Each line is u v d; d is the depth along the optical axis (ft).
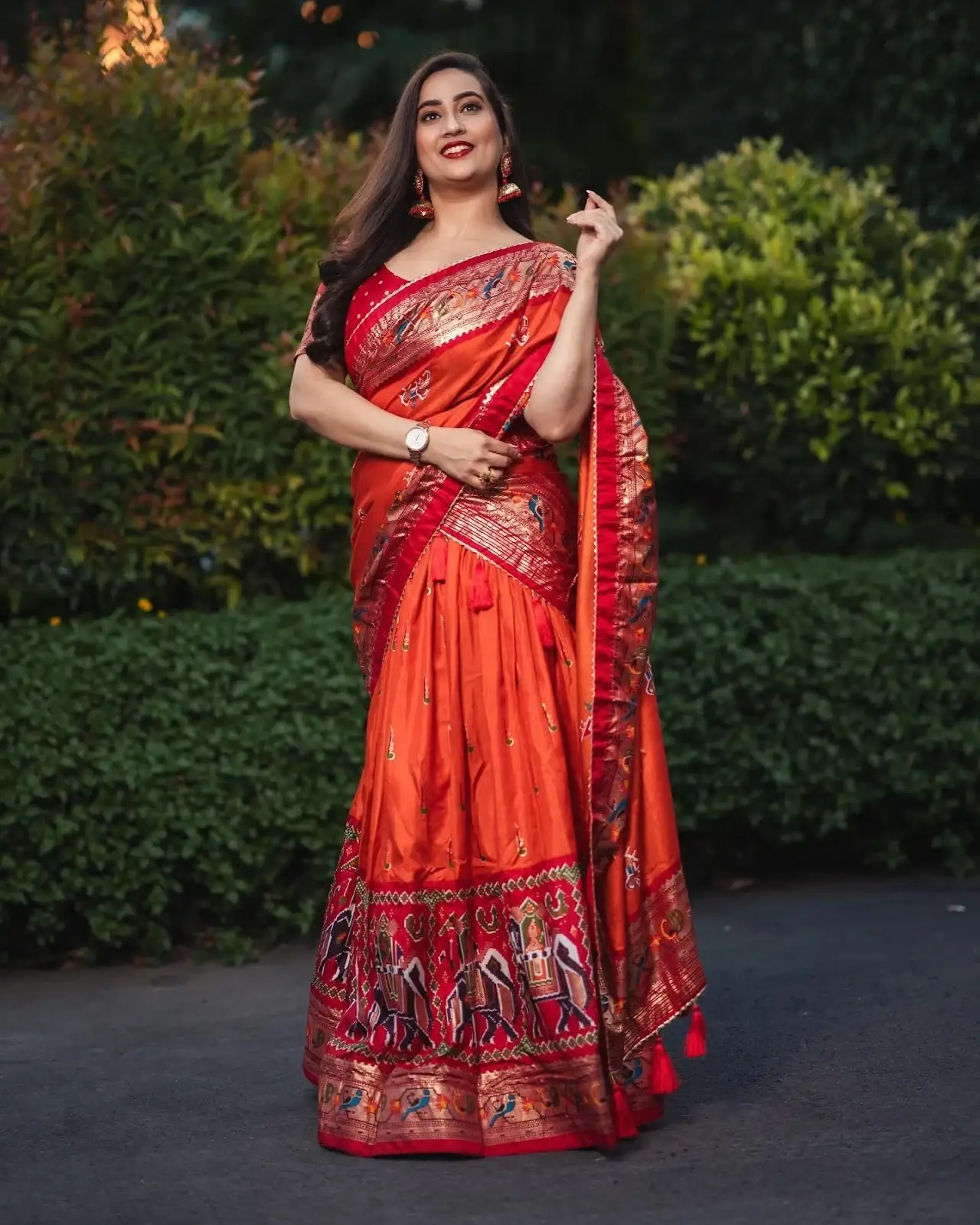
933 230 23.72
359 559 11.56
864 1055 12.37
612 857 10.96
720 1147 10.57
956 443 20.38
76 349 17.22
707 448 20.79
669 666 17.79
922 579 18.61
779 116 25.55
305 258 17.99
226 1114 11.64
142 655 16.52
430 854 10.77
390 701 11.05
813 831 18.52
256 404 17.71
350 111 42.91
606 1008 10.75
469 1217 9.55
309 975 15.87
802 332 19.67
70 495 17.43
